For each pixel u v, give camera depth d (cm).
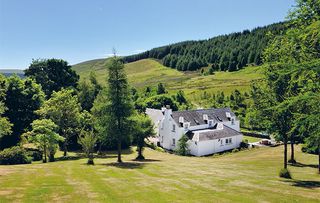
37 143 4281
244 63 19950
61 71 7031
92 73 7744
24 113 5641
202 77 19638
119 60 3831
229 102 10581
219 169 3084
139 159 4203
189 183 2272
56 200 1741
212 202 1727
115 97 3812
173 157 4859
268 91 2659
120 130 3822
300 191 2006
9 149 4094
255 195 1888
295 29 1958
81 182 2269
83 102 6650
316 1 1820
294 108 2436
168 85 17962
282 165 3488
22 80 5838
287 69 1667
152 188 2089
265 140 6731
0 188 1994
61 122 5022
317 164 3575
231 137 6638
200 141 6047
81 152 5609
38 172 2712
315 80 1734
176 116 6806
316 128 1700
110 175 2616
